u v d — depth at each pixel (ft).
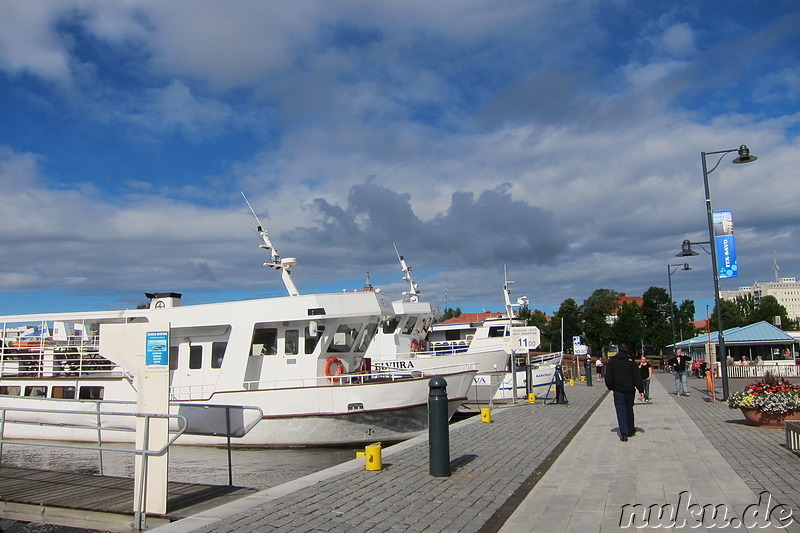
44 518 29.76
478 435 50.24
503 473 34.01
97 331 77.36
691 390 108.47
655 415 64.64
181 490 32.58
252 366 65.31
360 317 67.41
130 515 28.27
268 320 63.67
